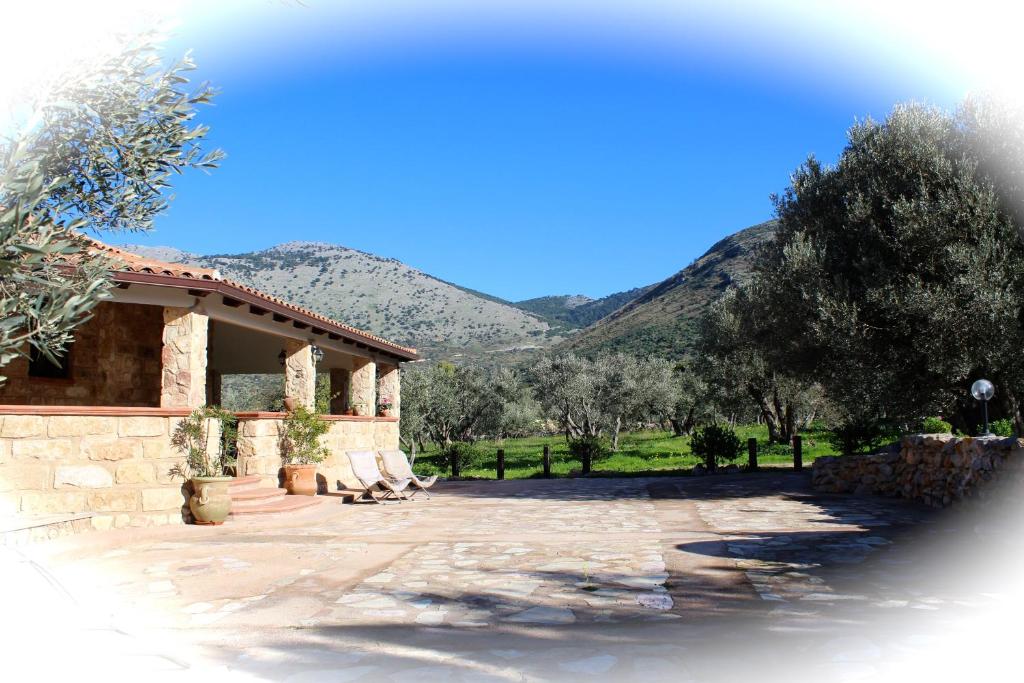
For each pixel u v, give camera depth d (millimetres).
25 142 4125
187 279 9727
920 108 13445
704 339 26453
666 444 31203
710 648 4117
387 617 4883
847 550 6941
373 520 9828
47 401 11789
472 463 23734
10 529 6887
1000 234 11688
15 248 3932
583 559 6828
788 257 13602
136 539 8102
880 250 13016
